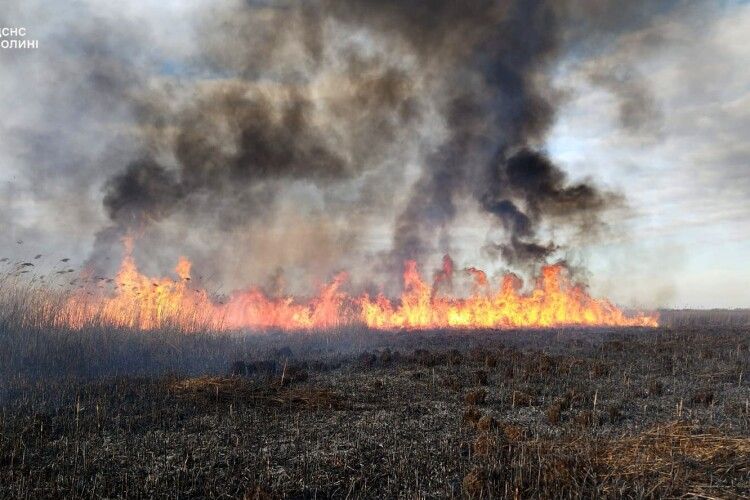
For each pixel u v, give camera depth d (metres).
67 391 11.40
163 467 7.74
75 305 16.42
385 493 7.11
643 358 17.38
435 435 9.23
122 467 7.72
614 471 7.48
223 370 14.60
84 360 13.84
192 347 16.28
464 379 13.88
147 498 6.86
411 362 16.47
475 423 9.81
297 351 18.95
